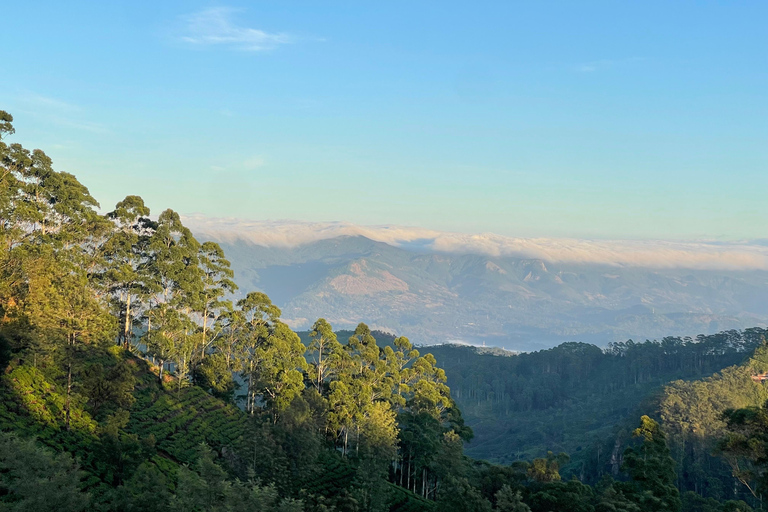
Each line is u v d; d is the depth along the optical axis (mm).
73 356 77312
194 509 52125
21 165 101500
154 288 108500
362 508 76375
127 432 74750
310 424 83562
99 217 109500
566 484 82750
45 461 41906
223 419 97188
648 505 77250
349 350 126625
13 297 74312
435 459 96500
